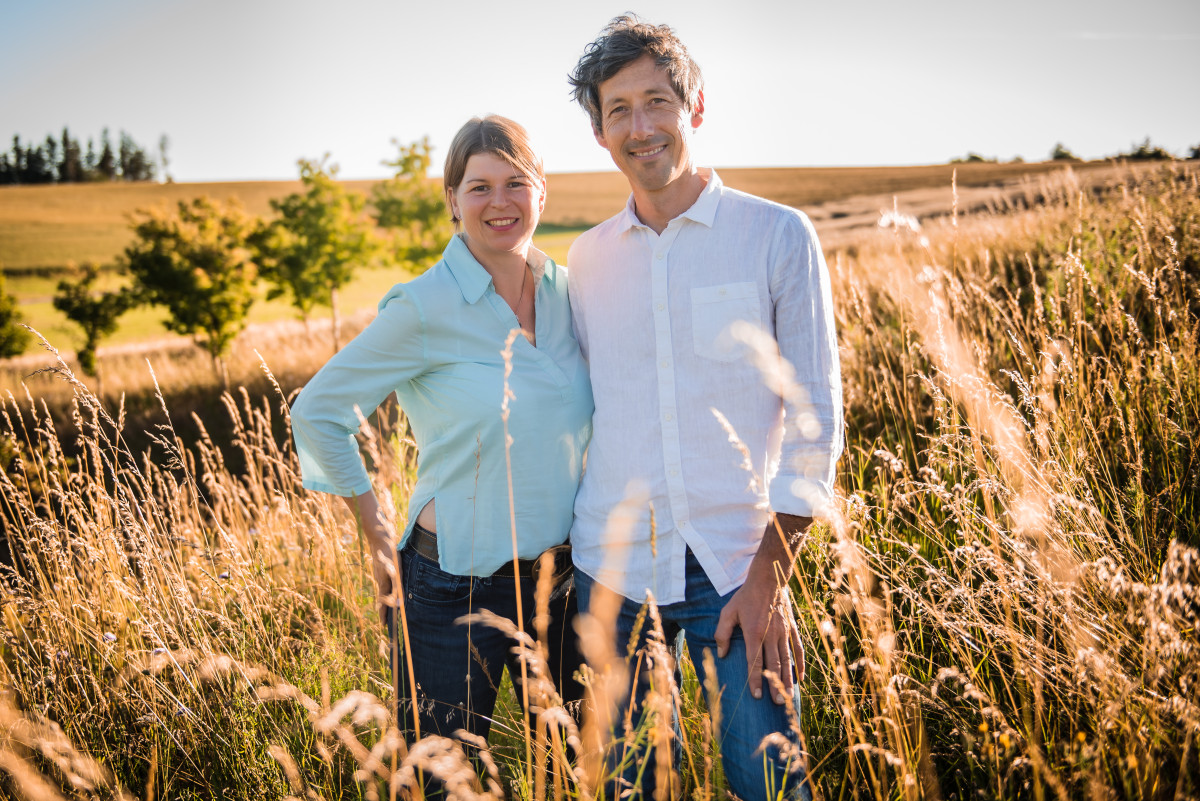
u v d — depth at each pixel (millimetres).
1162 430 2289
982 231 6234
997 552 1752
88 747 2014
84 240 37625
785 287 1699
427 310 1807
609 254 1875
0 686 2236
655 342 1785
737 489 1739
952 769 1738
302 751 2045
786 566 1630
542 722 1554
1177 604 1563
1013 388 2906
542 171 1924
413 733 1820
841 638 1547
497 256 1894
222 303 17109
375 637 2428
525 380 1829
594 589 1809
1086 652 1414
